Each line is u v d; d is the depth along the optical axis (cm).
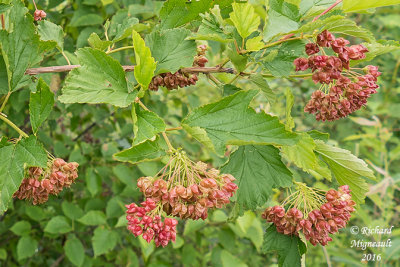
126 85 32
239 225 54
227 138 31
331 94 34
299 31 32
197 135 30
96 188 57
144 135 30
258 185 35
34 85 39
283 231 35
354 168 34
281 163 35
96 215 56
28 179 32
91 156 61
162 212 31
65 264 73
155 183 30
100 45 37
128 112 63
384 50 34
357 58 33
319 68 33
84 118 68
